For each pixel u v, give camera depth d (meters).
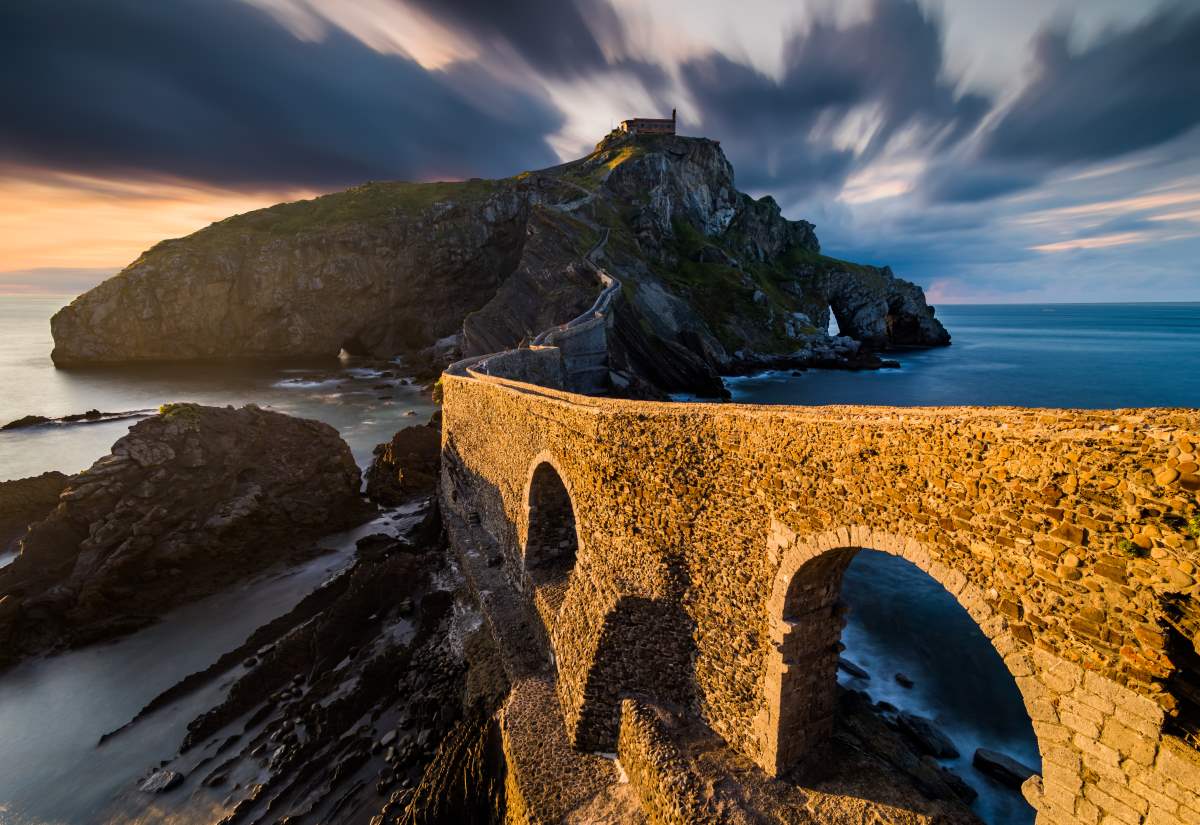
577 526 17.75
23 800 18.27
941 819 10.98
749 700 12.44
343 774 17.88
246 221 135.62
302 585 31.22
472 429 30.23
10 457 55.38
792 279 142.25
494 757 15.64
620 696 14.50
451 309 125.00
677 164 142.00
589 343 69.31
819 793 11.57
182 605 29.44
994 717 19.45
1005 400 72.75
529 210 120.75
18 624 26.62
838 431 10.37
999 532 8.20
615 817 12.67
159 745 20.22
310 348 123.62
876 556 31.58
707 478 13.20
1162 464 6.57
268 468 38.06
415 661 22.08
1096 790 7.37
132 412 75.06
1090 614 7.29
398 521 39.31
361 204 137.25
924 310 147.25
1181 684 6.63
